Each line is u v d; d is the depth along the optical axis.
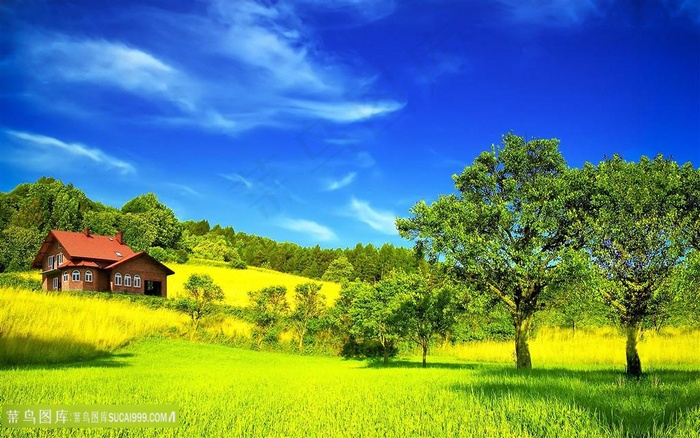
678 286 23.58
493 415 12.38
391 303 45.59
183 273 106.56
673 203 25.58
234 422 11.73
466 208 32.72
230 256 140.12
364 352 56.12
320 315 59.19
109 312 51.66
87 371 26.58
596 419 11.55
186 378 23.16
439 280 41.72
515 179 33.91
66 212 117.88
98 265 77.12
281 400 15.34
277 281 108.00
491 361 51.22
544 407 12.77
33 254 100.12
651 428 10.88
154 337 50.88
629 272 25.38
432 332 42.59
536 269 30.06
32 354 34.66
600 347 46.69
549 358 46.22
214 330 57.31
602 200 26.84
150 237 124.75
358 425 11.47
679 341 44.94
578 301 31.41
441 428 11.26
